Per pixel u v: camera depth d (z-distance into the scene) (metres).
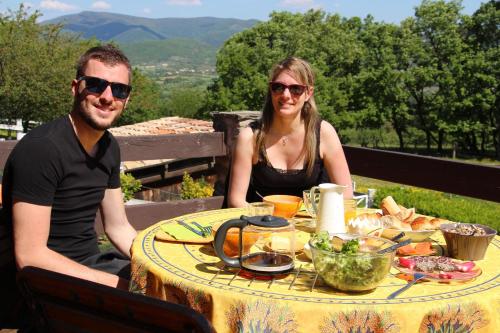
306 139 3.15
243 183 3.13
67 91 31.20
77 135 2.37
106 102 2.31
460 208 8.24
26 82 29.92
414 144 60.34
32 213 2.21
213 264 1.82
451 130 48.69
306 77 3.09
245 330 1.50
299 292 1.58
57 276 1.42
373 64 53.19
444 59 50.06
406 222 2.28
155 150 4.18
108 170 2.53
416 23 51.41
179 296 1.66
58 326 1.50
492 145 54.34
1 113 30.75
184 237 2.07
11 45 29.73
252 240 1.79
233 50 50.56
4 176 2.29
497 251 2.04
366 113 51.53
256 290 1.58
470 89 47.84
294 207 2.46
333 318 1.45
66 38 33.44
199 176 13.88
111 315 1.36
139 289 1.82
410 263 1.77
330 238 1.73
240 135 3.16
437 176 3.84
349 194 3.20
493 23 48.44
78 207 2.41
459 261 1.80
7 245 2.36
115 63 2.34
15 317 2.42
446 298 1.54
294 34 52.41
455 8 50.25
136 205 4.11
